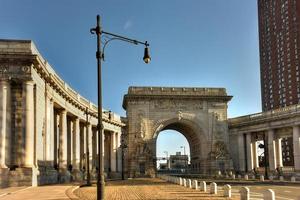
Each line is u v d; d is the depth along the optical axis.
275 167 95.56
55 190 40.91
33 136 49.06
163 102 110.62
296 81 165.75
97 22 24.61
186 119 111.00
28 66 48.47
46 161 55.47
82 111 78.81
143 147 107.31
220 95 112.00
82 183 59.75
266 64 185.75
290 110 89.88
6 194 36.28
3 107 47.25
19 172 46.50
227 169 109.38
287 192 41.44
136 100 109.56
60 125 66.69
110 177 98.00
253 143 109.62
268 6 184.38
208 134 111.25
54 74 61.78
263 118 98.75
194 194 38.59
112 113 101.94
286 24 171.50
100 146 24.12
